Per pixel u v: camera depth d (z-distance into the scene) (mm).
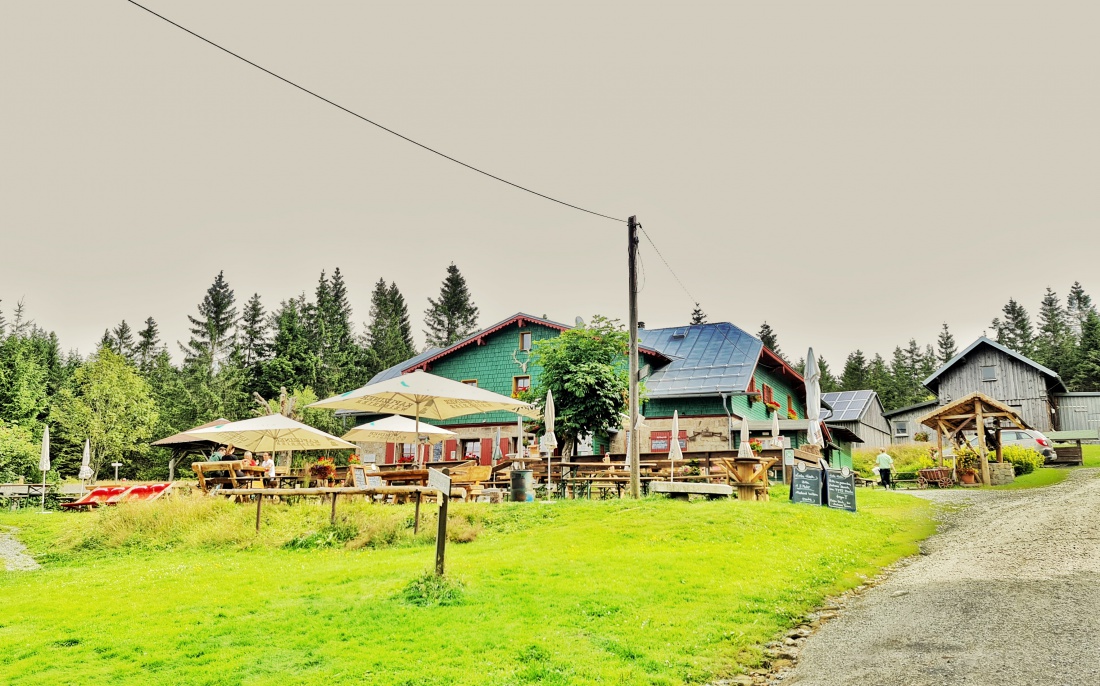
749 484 20016
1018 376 46594
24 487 28750
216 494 19234
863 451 47438
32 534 18828
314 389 62812
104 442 48281
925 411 58031
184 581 11383
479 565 11484
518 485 19703
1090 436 42812
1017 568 11078
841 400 55969
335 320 82938
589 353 27891
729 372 34688
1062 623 8031
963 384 48094
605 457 24953
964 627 8242
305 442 21984
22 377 49219
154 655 7625
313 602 9586
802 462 25250
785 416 42031
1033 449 32656
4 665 7457
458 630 8273
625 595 9844
